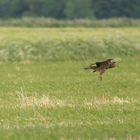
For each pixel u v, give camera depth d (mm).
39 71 48031
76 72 46906
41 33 78188
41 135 24141
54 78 42906
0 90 36500
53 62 56406
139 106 31047
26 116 28281
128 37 71750
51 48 62781
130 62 55188
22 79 42219
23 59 58156
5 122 26922
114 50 63688
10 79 42219
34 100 31453
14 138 23609
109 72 46281
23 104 30656
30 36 72438
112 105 31031
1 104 31281
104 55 61656
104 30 84625
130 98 33562
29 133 24359
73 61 57438
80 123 26734
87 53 61781
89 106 30578
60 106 30469
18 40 67000
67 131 24812
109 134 24656
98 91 36344
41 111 29297
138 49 64812
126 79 42312
